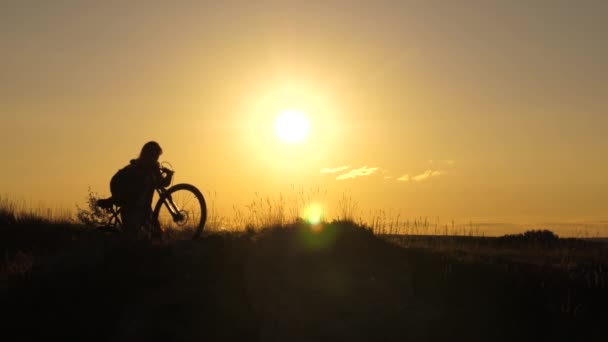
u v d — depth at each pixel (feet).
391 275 41.55
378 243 45.60
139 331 35.83
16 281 40.32
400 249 45.60
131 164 44.21
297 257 41.86
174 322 36.37
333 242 44.09
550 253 53.83
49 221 59.88
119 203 44.09
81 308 37.52
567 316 39.88
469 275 42.80
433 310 39.22
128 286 38.75
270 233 45.21
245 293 38.42
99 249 41.98
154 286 38.73
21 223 58.70
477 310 39.75
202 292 38.04
